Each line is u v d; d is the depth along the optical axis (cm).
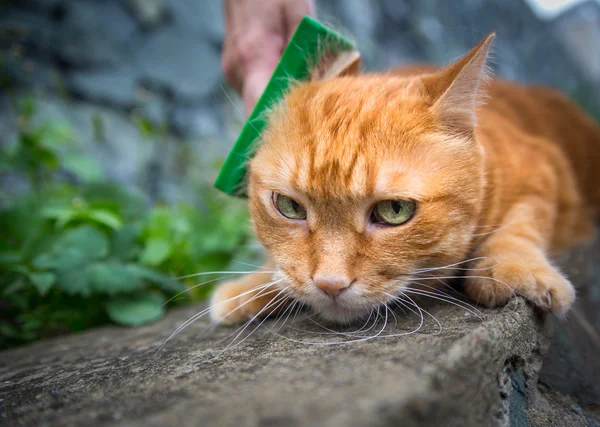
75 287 34
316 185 23
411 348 17
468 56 24
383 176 23
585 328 29
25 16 78
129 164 77
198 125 89
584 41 200
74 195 52
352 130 24
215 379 17
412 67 44
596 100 155
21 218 43
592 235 44
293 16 37
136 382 19
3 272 37
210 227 52
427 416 13
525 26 178
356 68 31
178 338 27
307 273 24
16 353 31
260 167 26
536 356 23
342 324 24
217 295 30
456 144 25
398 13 132
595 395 25
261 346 22
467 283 26
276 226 26
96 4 87
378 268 23
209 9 100
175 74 90
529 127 45
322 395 14
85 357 27
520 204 31
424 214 23
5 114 68
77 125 75
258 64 37
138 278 37
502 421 18
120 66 85
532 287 23
